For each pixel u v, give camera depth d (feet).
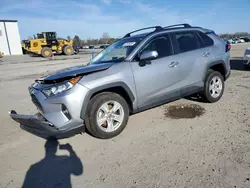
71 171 8.57
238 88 19.52
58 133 9.76
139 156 9.28
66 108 9.62
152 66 12.02
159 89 12.47
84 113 9.98
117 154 9.57
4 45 140.26
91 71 10.37
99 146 10.43
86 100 9.94
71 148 10.40
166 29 13.46
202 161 8.55
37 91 10.27
